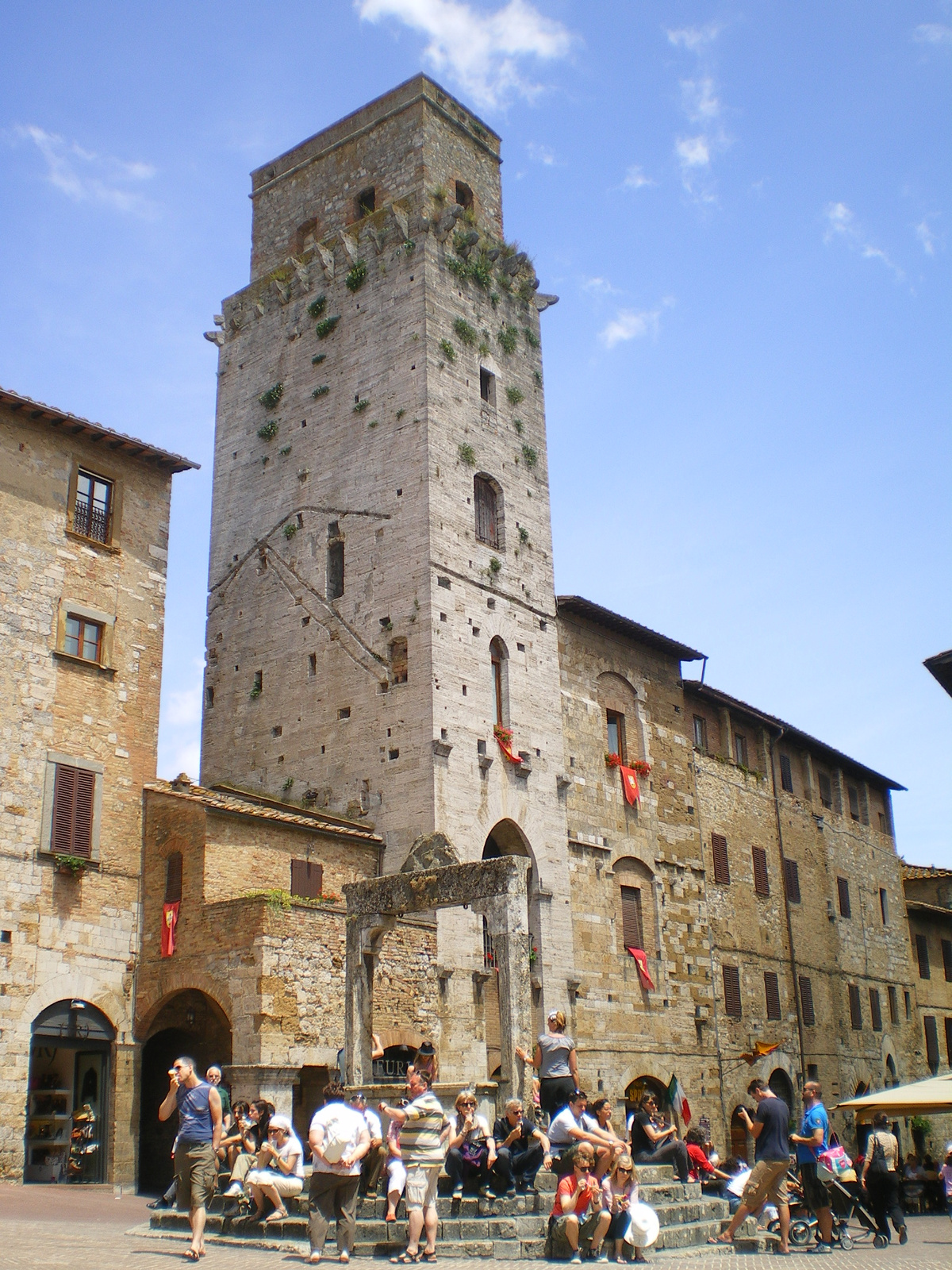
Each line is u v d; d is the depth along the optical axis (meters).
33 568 34.34
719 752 55.16
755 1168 21.30
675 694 52.84
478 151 51.69
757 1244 21.44
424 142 48.56
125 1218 25.17
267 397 48.62
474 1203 20.61
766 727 59.06
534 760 43.41
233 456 49.03
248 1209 22.09
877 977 64.00
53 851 33.00
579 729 46.59
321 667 43.41
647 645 51.66
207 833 33.88
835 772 65.62
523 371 48.78
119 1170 32.47
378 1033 33.84
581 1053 41.69
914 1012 66.88
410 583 41.88
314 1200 18.16
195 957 32.75
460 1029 37.06
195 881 33.62
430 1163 18.69
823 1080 55.72
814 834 61.44
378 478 44.06
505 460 46.44
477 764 40.91
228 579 47.44
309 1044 31.50
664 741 51.16
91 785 34.41
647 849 48.12
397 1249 19.16
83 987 32.91
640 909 47.12
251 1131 26.39
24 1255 17.31
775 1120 21.27
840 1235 22.91
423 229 46.03
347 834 37.97
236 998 31.38
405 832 39.16
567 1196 19.06
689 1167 28.09
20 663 33.47
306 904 32.47
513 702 43.38
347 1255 18.06
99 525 36.72
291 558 45.75
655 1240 20.27
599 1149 20.03
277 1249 19.73
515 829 41.94
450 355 45.22
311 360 47.84
